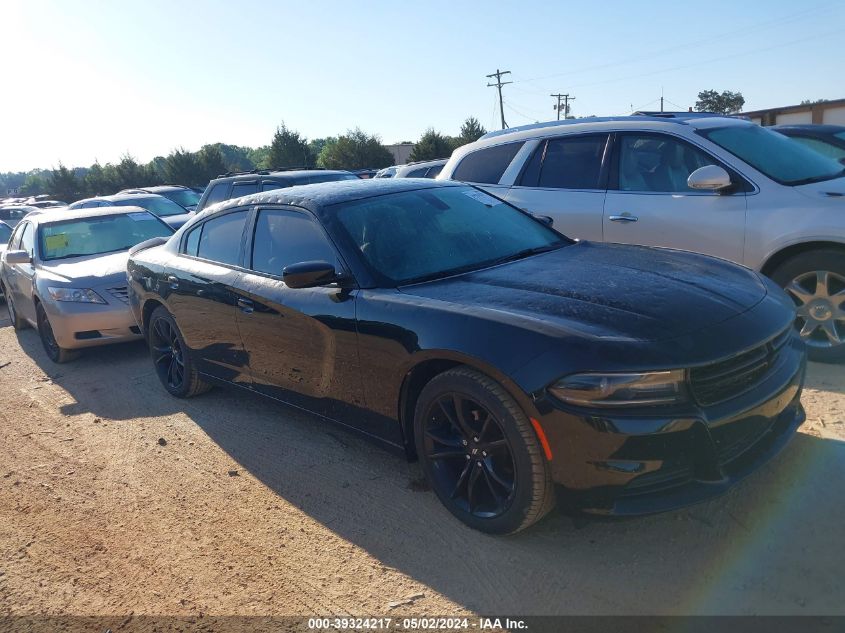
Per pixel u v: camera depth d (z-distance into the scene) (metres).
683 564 2.82
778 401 2.95
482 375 2.97
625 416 2.62
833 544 2.84
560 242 4.35
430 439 3.29
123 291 6.99
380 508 3.55
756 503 3.18
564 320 2.91
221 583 3.08
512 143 6.47
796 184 4.85
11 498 4.16
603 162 5.77
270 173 11.66
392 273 3.70
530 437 2.82
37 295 7.26
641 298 3.09
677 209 5.23
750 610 2.52
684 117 5.82
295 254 4.12
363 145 51.78
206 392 5.68
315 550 3.25
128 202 14.45
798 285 4.75
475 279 3.56
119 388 6.21
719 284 3.33
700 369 2.68
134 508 3.87
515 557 2.99
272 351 4.20
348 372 3.64
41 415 5.71
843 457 3.48
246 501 3.80
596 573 2.83
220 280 4.61
